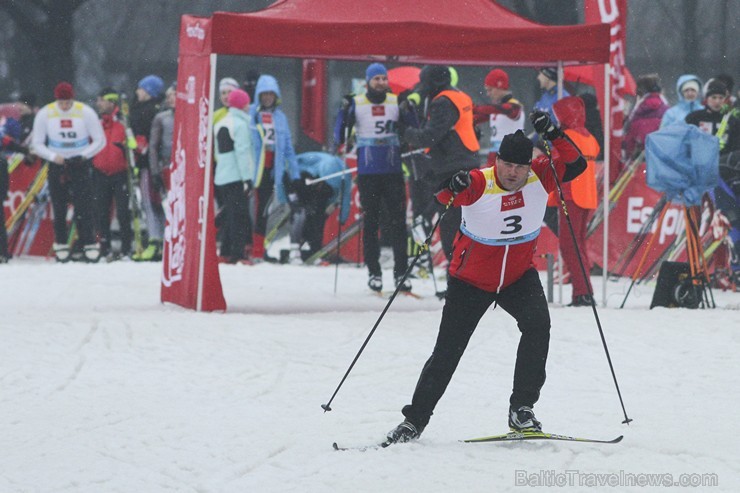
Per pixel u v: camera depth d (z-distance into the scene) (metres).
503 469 18.67
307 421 22.69
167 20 112.62
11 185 63.34
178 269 39.28
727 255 47.88
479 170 20.12
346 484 17.91
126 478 18.67
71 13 99.12
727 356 29.75
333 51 36.69
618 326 33.97
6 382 26.59
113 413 23.41
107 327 33.41
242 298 42.47
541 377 20.44
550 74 44.94
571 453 19.73
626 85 56.84
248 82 61.84
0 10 117.19
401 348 30.91
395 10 38.28
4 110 69.12
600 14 51.25
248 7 111.12
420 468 18.80
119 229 61.25
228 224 56.19
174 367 28.44
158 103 59.75
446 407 24.03
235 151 54.78
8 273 50.38
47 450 20.47
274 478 18.44
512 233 20.02
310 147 93.31
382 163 41.78
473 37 37.88
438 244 53.84
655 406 23.97
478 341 31.80
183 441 21.00
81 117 58.06
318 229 57.75
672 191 40.22
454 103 39.59
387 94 41.59
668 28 111.69
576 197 38.22
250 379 27.17
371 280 42.97
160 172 57.78
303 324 34.34
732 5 111.44
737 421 22.38
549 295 40.75
